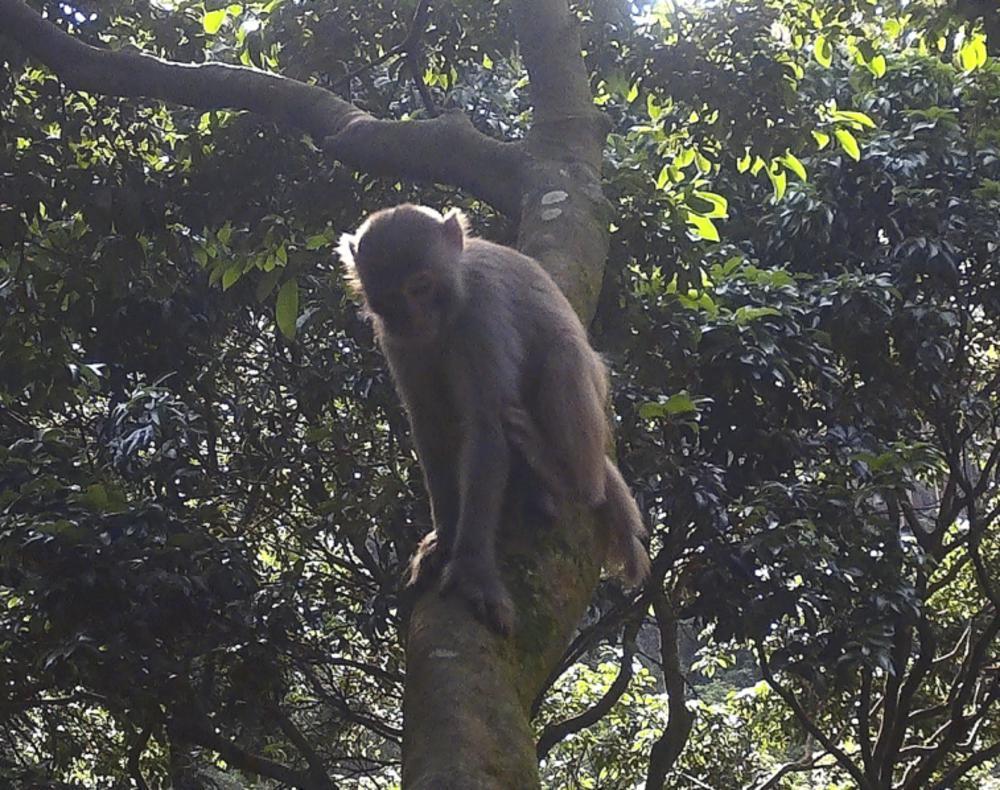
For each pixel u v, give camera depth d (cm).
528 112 1044
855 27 826
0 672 872
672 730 1102
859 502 915
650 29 805
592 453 452
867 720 1183
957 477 1159
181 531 862
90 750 1188
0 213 756
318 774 1031
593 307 516
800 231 1083
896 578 945
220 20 838
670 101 827
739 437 954
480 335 450
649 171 916
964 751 1341
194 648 870
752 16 789
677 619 1073
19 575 834
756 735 1355
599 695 1285
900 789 1211
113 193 765
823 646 953
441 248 468
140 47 845
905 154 1083
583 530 416
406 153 588
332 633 1084
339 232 851
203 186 824
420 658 321
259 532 1052
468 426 434
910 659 1299
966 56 785
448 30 816
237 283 954
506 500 419
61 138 799
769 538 870
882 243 1130
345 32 813
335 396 965
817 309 987
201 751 1212
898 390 1068
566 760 1320
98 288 852
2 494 841
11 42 720
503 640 337
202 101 627
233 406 1041
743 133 803
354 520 930
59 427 1015
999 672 1183
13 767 1080
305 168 832
